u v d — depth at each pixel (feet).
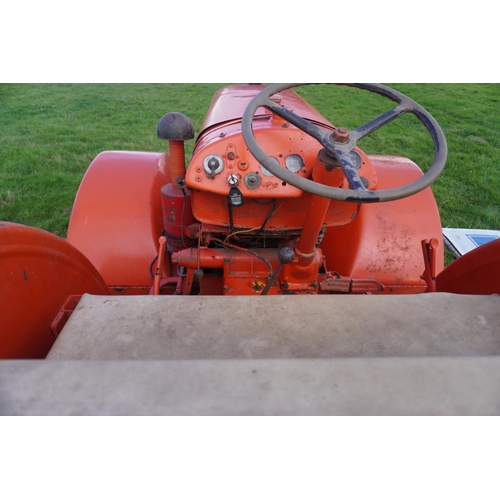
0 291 4.50
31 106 24.34
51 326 5.32
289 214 6.28
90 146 18.35
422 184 4.21
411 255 7.97
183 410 3.16
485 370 3.44
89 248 7.79
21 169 15.90
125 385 3.30
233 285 6.86
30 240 5.06
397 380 3.37
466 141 20.30
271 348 4.39
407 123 22.93
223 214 6.31
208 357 4.26
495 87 31.53
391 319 4.82
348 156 4.53
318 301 5.05
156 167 8.91
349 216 6.52
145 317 4.78
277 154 5.73
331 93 28.48
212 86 30.37
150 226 7.97
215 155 5.72
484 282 6.39
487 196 15.39
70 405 3.16
